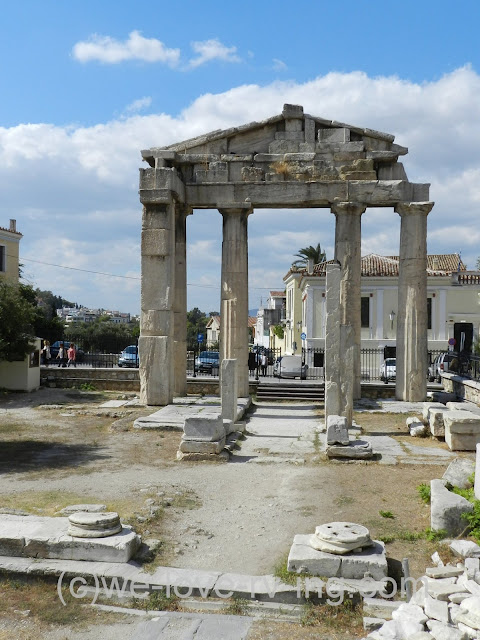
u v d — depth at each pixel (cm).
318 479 1355
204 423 1553
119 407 2350
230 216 2491
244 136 2481
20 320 2777
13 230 5450
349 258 2444
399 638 699
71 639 735
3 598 827
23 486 1291
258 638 732
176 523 1070
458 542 909
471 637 685
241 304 2498
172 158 2417
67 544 898
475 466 1111
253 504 1177
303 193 2420
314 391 2772
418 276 2428
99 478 1364
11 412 2319
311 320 4847
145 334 2348
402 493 1233
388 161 2444
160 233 2312
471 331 4731
